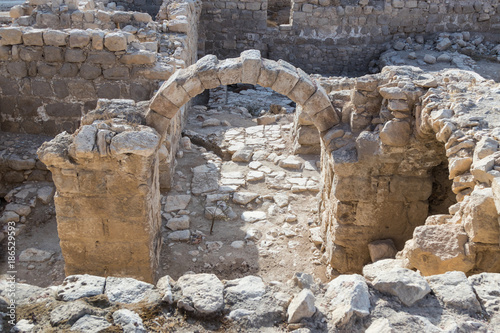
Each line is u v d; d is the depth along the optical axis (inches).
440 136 213.5
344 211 260.5
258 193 354.0
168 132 341.7
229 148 418.0
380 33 670.5
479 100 230.5
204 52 675.4
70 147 227.3
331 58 681.6
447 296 134.3
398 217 261.1
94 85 365.7
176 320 133.9
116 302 137.0
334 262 269.7
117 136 225.9
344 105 269.4
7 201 331.0
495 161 178.2
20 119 374.3
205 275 147.3
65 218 240.7
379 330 122.6
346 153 252.5
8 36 349.7
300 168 386.6
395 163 249.1
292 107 545.6
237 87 629.9
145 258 251.3
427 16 662.5
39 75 362.9
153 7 683.4
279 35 669.9
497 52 638.5
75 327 126.0
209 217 324.2
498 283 139.0
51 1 440.8
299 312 131.0
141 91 367.2
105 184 232.8
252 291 140.9
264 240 303.7
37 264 277.9
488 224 170.2
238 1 651.5
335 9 655.1
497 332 123.7
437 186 266.7
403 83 245.4
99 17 438.0
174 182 365.1
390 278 137.9
